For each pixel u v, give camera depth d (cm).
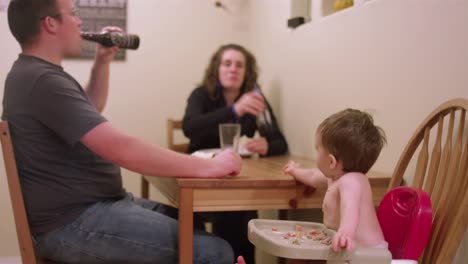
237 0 270
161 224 131
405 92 135
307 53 199
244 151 200
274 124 216
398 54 138
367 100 154
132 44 180
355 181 107
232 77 214
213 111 214
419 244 105
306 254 95
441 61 121
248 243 216
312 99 194
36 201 128
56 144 129
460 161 111
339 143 109
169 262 129
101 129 124
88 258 128
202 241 132
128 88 255
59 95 124
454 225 100
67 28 138
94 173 136
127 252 127
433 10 124
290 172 136
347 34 166
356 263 94
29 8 130
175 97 262
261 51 255
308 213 189
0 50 233
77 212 130
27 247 116
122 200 144
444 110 116
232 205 130
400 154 138
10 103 130
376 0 148
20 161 128
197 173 131
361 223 106
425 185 121
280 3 227
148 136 259
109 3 249
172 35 260
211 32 267
